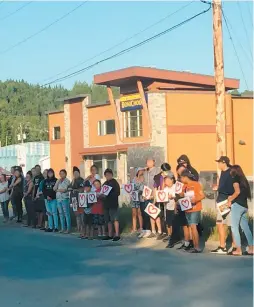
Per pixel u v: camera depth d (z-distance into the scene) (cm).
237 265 1044
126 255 1241
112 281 954
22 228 1930
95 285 928
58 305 803
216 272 984
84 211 1596
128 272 1029
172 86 4322
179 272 1002
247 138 4378
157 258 1175
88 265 1127
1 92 16162
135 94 4316
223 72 1670
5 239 1623
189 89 4441
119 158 4500
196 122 4219
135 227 1588
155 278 960
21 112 14950
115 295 851
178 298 811
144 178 1550
